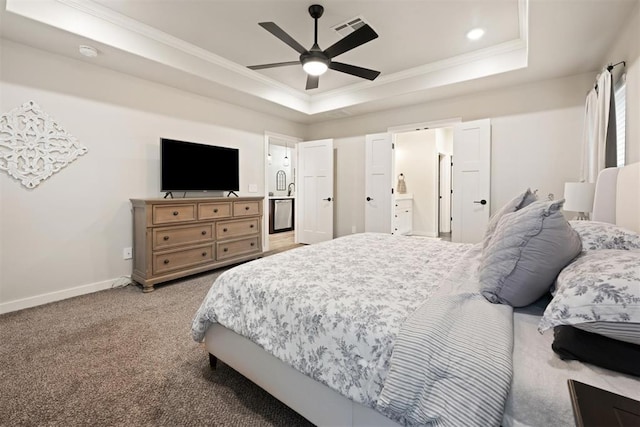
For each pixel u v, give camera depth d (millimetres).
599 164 2457
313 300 1173
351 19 2705
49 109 2729
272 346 1243
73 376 1634
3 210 2521
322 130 5570
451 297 1093
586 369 766
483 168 3793
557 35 2447
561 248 1047
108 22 2619
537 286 1067
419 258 1797
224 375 1655
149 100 3455
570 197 2498
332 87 4449
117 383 1580
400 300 1136
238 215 3934
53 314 2457
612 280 770
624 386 700
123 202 3250
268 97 4215
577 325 794
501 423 735
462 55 3398
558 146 3408
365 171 4938
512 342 875
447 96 4027
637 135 2080
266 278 1414
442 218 7137
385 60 3541
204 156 3844
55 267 2799
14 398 1461
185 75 3305
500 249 1146
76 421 1323
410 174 6785
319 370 1077
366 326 995
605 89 2393
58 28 2354
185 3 2494
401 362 841
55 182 2789
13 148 2555
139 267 3170
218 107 4207
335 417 1095
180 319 2371
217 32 2951
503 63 3215
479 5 2498
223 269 3904
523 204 1475
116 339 2043
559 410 688
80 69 2912
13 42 2531
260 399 1472
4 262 2531
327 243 2268
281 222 7668
